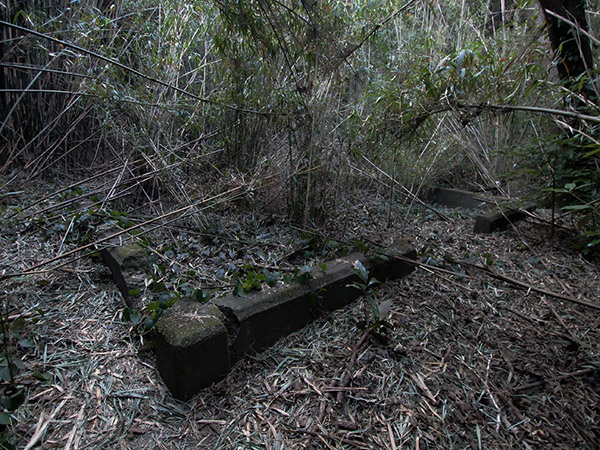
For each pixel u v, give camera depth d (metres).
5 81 3.00
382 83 3.01
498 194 3.73
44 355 1.43
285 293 1.63
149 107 2.67
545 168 2.68
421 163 3.48
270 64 2.33
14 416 1.19
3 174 2.94
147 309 1.58
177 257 2.12
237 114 2.60
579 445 1.21
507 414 1.31
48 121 3.17
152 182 2.76
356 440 1.19
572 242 2.71
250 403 1.31
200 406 1.29
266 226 2.64
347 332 1.67
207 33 2.88
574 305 1.98
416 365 1.50
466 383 1.43
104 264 2.02
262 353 1.54
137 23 2.98
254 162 2.77
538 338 1.71
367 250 2.04
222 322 1.40
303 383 1.40
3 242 2.13
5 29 2.92
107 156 3.26
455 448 1.18
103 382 1.35
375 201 3.54
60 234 2.23
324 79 2.33
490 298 2.00
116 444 1.14
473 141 4.05
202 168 2.81
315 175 2.46
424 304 1.90
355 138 2.49
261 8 1.91
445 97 1.87
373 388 1.39
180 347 1.24
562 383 1.45
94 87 2.38
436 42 3.86
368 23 2.41
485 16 4.27
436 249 2.56
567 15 2.44
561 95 2.44
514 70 1.96
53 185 2.97
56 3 3.07
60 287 1.83
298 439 1.19
